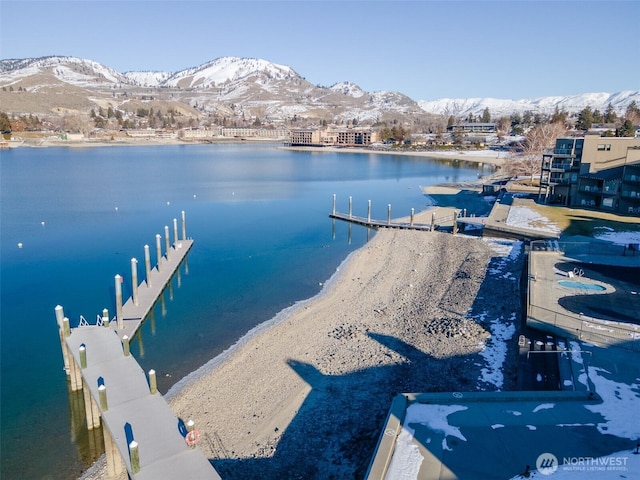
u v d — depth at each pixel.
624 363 30.03
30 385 35.09
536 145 131.88
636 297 41.09
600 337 33.56
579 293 42.00
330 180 145.62
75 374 34.12
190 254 65.94
